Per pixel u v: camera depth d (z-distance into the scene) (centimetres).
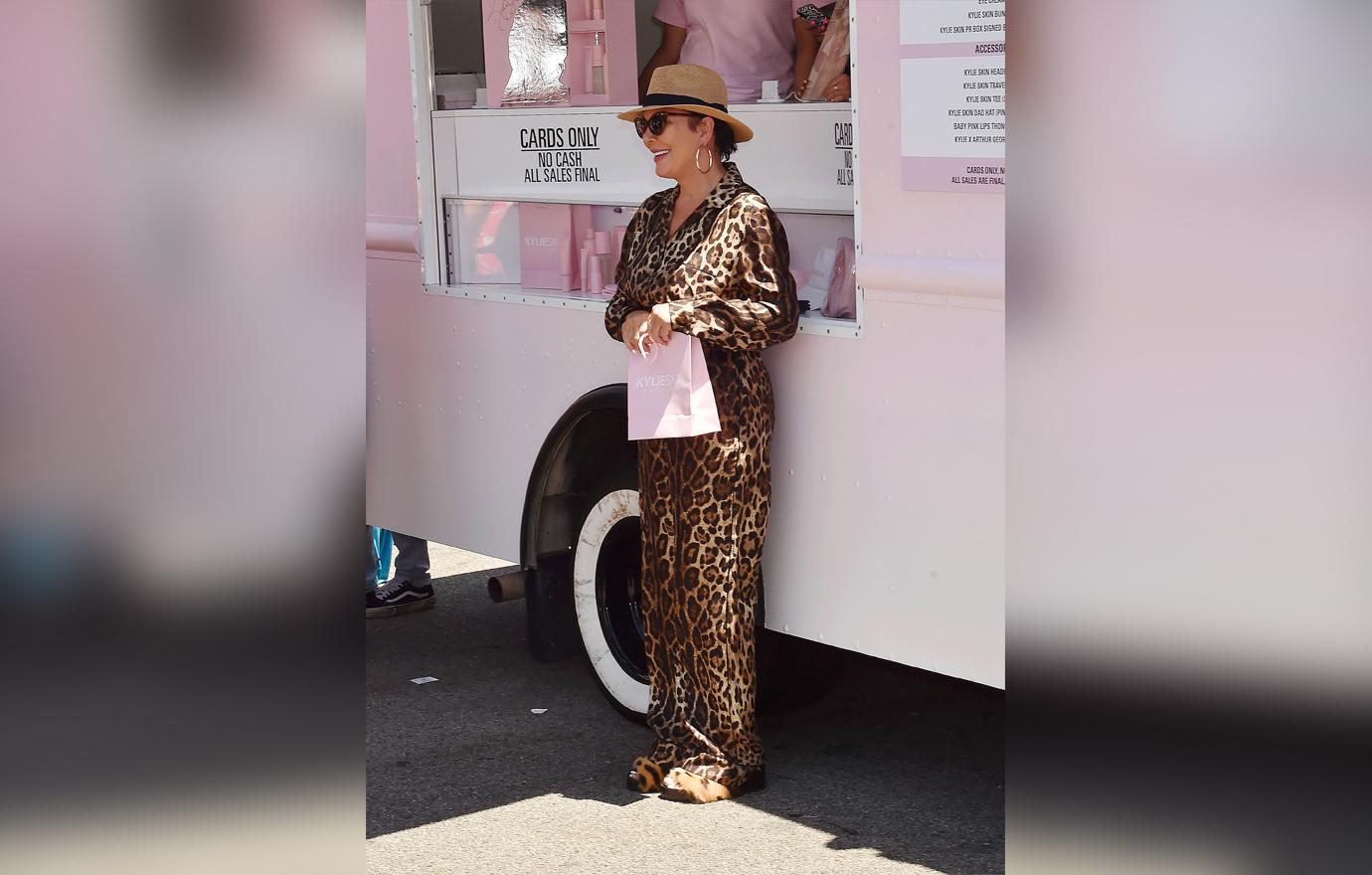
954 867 321
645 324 345
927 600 337
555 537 441
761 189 395
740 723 370
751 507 358
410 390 482
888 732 416
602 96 430
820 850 333
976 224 312
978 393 318
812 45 404
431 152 466
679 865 329
